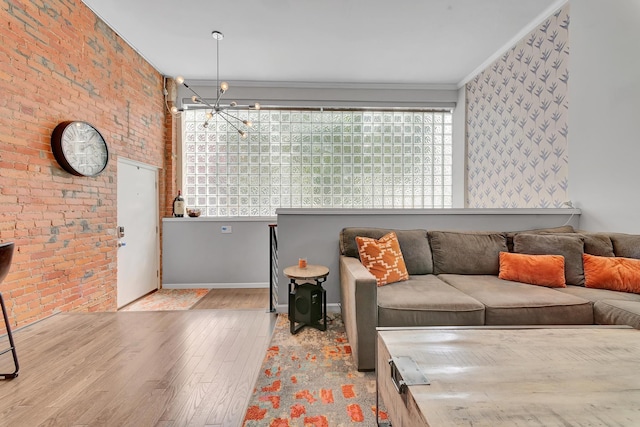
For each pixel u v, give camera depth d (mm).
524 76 3336
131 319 2617
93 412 1406
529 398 893
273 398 1595
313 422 1426
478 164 4168
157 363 1881
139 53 3686
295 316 2445
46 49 2410
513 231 2969
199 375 1755
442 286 2240
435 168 4711
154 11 2904
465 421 793
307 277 2367
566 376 1015
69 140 2564
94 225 2945
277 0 2768
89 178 2875
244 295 3861
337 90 4535
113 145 3227
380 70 4160
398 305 1904
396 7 2873
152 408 1449
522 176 3408
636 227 2346
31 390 1566
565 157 2900
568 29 2828
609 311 1794
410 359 1140
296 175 4621
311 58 3828
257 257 4289
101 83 3039
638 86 2309
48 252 2445
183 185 4504
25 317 2271
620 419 799
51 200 2465
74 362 1863
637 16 2301
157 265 4156
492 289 2146
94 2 2768
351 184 4656
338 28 3199
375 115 4672
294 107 4574
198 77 4344
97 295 2986
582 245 2350
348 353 2090
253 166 4590
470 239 2695
